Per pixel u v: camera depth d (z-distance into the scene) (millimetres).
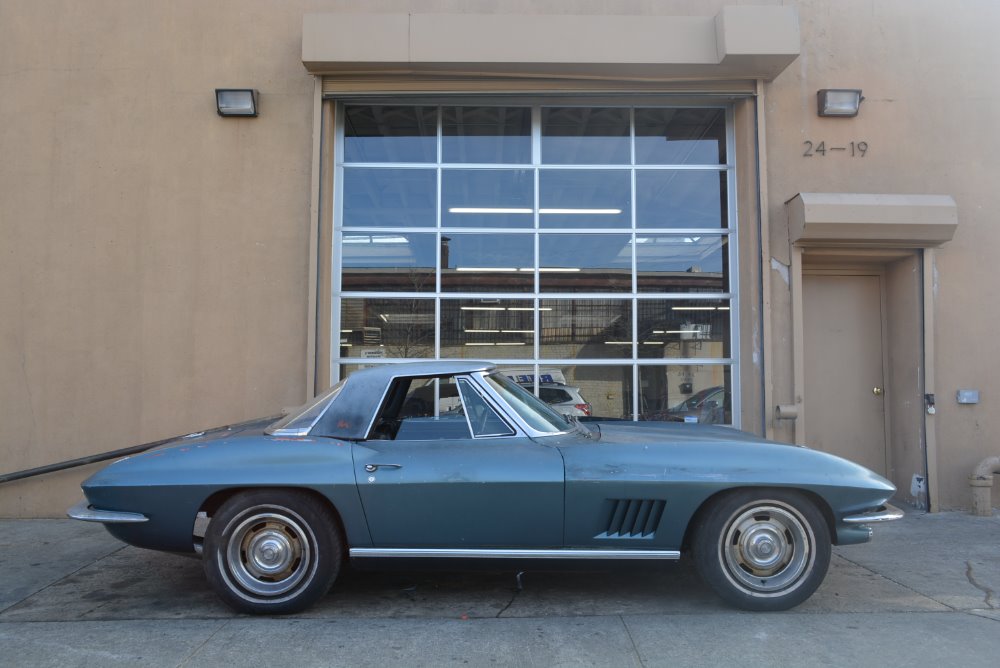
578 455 4246
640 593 4648
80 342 6977
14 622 4188
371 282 7508
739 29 6719
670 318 7574
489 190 7660
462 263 7570
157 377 6988
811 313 7652
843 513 4211
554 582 4895
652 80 7172
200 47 7223
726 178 7680
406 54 6832
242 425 5078
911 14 7402
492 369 4719
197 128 7168
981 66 7371
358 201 7566
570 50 6883
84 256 7035
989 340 7160
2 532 6320
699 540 4230
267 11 7270
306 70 7156
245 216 7117
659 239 7652
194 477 4211
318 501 4238
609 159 7727
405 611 4336
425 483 4160
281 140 7176
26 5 7180
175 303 7039
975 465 7109
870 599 4516
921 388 7113
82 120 7129
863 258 7348
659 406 7492
